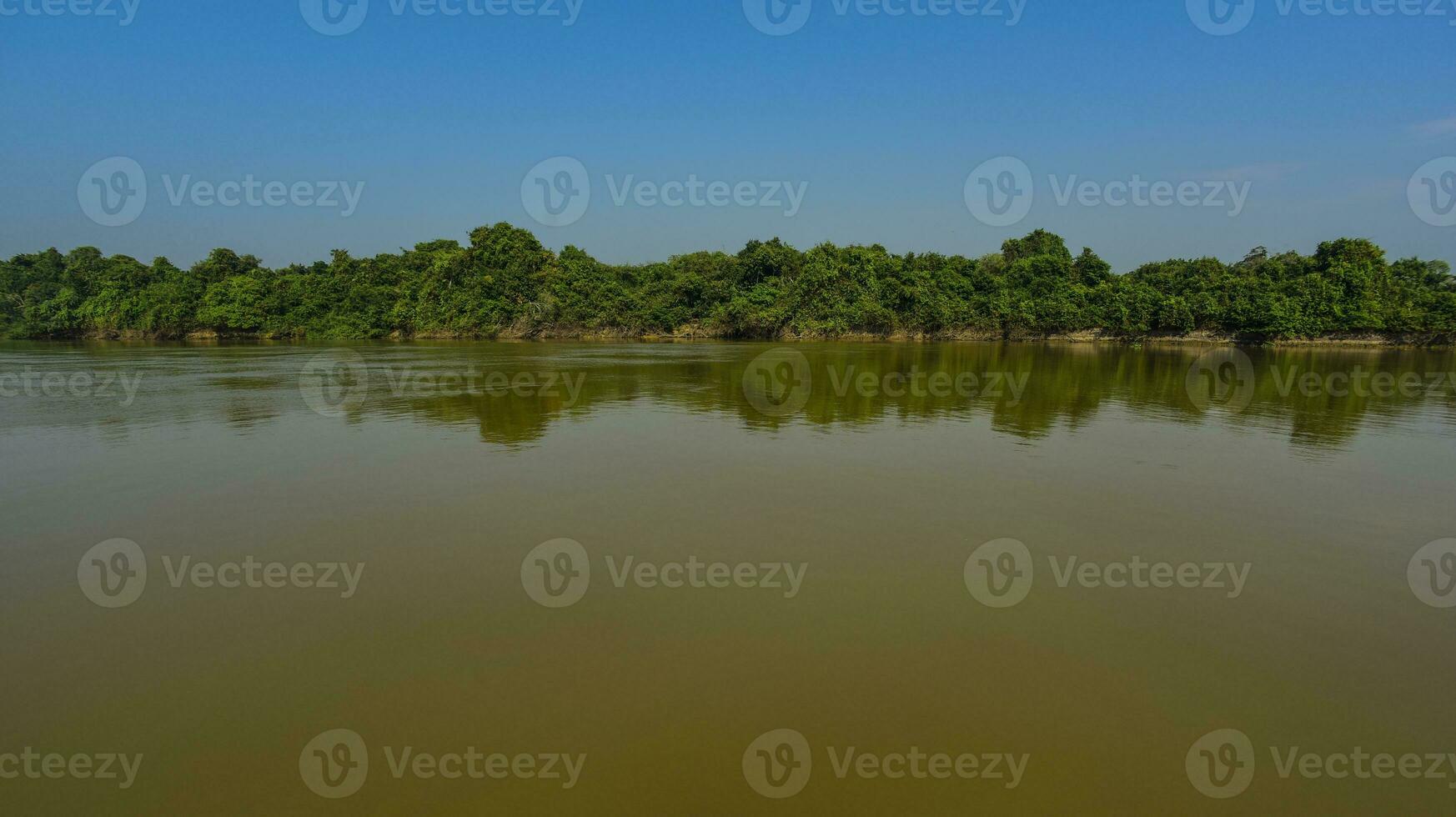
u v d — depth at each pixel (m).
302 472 13.31
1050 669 6.52
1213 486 12.83
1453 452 15.92
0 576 8.54
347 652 6.74
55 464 13.93
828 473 13.46
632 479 12.95
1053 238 87.31
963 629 7.29
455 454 14.88
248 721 5.68
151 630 7.19
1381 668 6.62
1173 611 7.76
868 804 4.74
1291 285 61.03
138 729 5.59
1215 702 6.03
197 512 10.96
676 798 4.80
